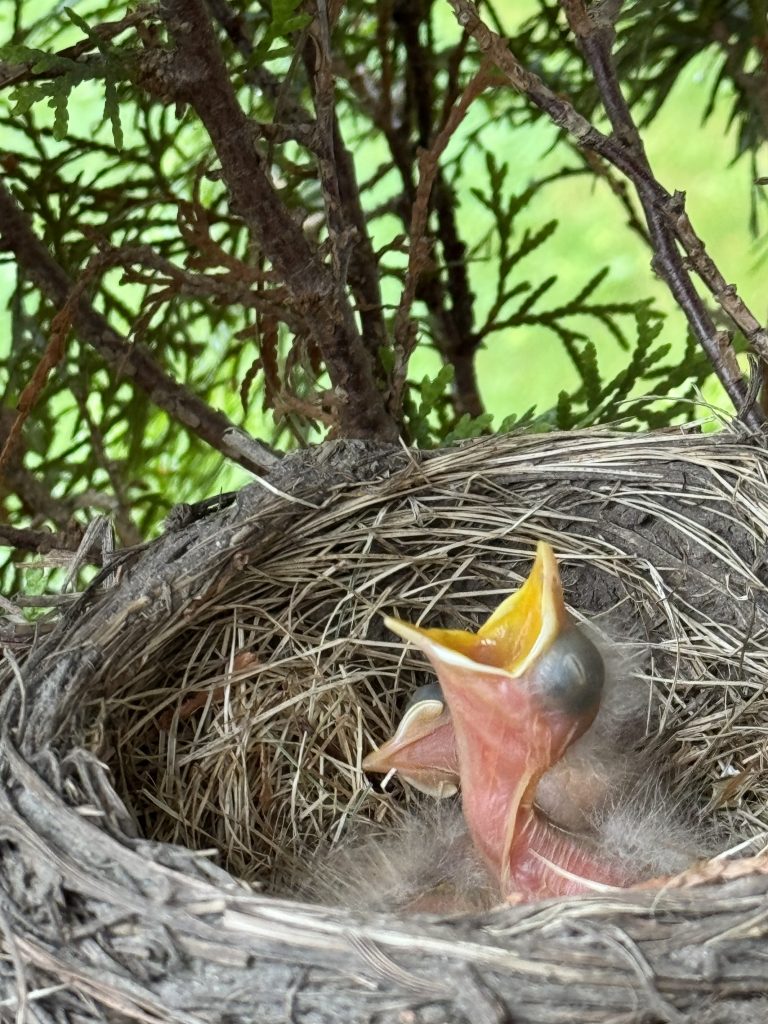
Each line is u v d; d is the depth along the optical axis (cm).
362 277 21
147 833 16
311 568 18
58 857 13
